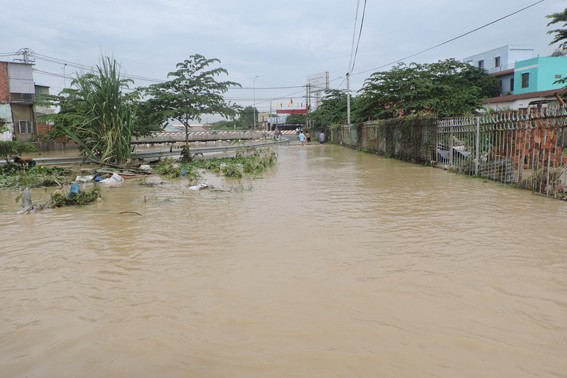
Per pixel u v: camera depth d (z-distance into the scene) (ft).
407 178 39.96
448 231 19.25
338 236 18.76
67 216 24.85
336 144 138.10
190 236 19.36
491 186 32.96
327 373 8.57
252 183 38.40
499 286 12.79
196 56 63.67
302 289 12.84
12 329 10.77
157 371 8.78
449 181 36.78
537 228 19.44
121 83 51.49
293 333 10.20
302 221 21.88
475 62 171.53
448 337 9.87
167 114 58.80
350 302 11.86
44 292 13.16
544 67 121.70
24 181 41.32
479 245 16.96
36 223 23.06
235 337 10.08
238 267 14.93
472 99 69.21
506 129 33.65
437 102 63.31
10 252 17.57
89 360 9.26
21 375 8.77
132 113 53.36
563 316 10.85
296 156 78.74
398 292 12.47
